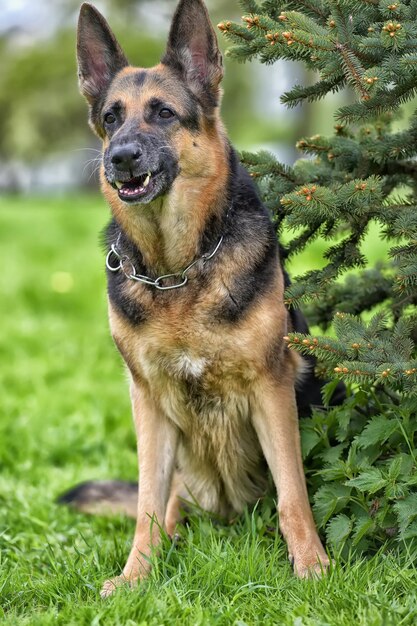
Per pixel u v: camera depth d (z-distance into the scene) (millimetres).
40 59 42281
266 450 3889
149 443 3996
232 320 3719
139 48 35781
